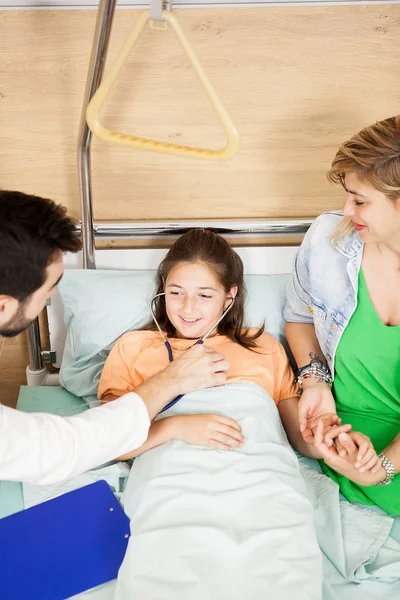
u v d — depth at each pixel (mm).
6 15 1551
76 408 1574
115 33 1594
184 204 1807
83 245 1688
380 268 1390
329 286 1450
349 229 1402
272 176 1788
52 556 1172
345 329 1445
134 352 1522
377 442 1427
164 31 1594
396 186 1173
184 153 1021
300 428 1396
